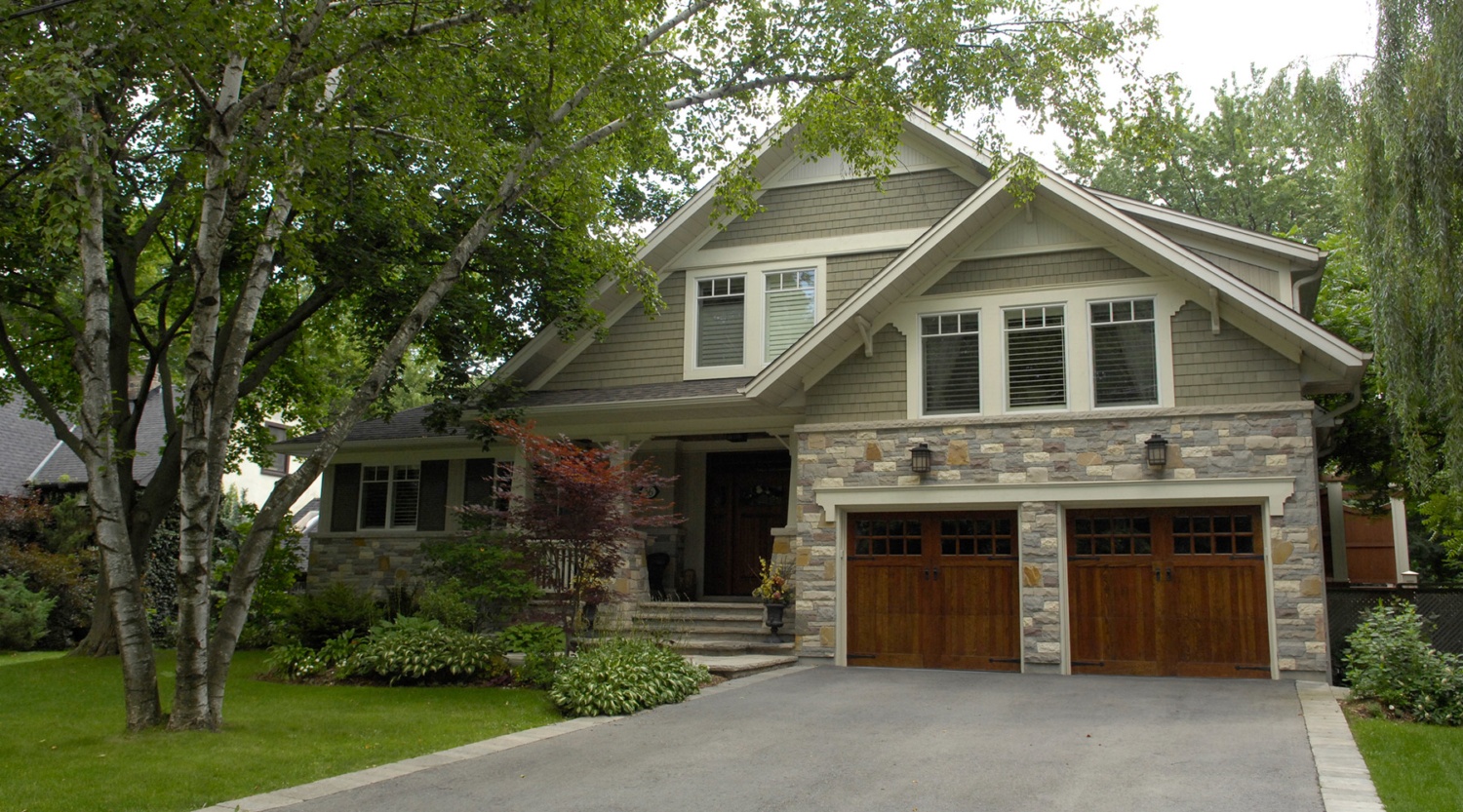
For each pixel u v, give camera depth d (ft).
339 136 32.40
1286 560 42.22
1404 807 21.21
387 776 25.17
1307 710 33.60
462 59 37.91
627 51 36.52
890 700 36.76
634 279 47.21
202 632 30.09
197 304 29.94
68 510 77.82
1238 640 43.27
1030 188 43.50
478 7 33.81
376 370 33.30
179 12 27.78
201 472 29.99
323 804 22.53
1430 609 46.32
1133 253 46.34
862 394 49.88
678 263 59.26
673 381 57.67
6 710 35.12
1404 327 36.47
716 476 63.46
